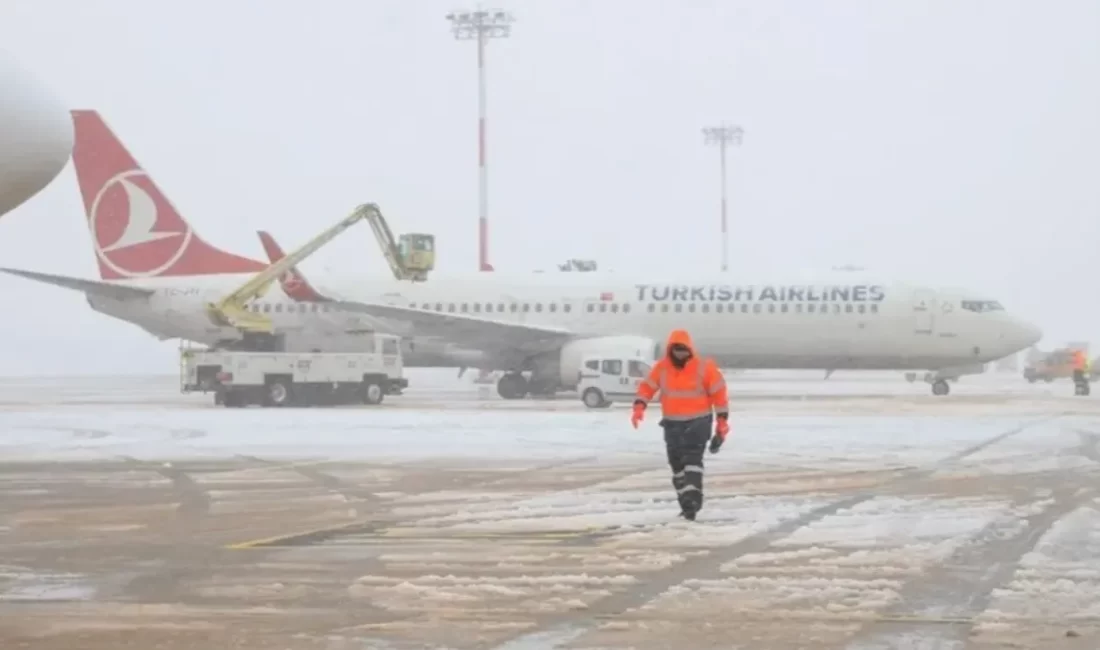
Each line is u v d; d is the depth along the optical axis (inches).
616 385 1824.6
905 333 2085.4
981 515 683.4
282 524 663.8
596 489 811.4
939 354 2094.0
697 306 2117.4
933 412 1702.8
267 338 2080.5
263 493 800.3
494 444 1161.4
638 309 2129.7
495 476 892.6
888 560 541.6
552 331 2057.1
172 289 2203.5
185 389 1887.3
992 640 395.5
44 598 468.8
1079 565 527.2
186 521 677.3
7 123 584.7
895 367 2144.4
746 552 564.1
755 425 1411.2
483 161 3127.5
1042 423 1441.9
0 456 1061.1
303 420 1531.7
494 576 509.4
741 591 476.1
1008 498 757.9
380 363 1940.2
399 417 1582.2
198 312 2182.6
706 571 518.0
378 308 2015.3
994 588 478.9
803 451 1076.5
